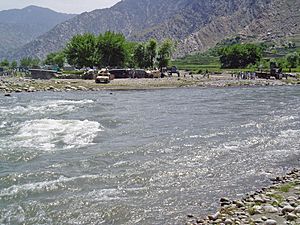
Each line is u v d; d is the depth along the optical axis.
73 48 127.44
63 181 17.75
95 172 19.16
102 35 131.75
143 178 18.38
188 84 93.69
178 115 39.72
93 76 105.50
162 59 141.25
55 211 14.54
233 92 73.94
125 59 131.88
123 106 47.59
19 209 14.69
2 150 23.08
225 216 13.27
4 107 44.72
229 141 26.55
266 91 76.44
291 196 15.10
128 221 13.76
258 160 21.89
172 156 22.33
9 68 196.62
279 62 177.88
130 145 24.95
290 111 43.25
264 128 31.72
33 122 32.16
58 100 54.84
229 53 181.88
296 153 23.52
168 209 14.77
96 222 13.72
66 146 24.42
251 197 15.40
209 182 18.00
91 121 33.59
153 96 64.56
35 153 22.55
